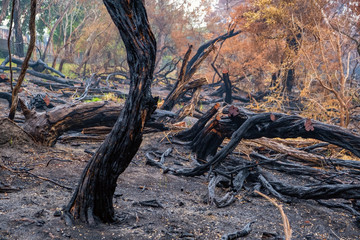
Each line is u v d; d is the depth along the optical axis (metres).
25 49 31.59
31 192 4.16
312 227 4.02
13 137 5.87
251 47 17.38
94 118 6.55
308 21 12.20
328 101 10.88
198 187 5.39
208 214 4.11
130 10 2.89
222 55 18.95
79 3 25.61
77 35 26.39
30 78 17.42
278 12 13.24
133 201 4.29
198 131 7.51
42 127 6.26
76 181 4.81
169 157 6.92
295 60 12.76
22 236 2.95
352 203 4.79
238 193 5.18
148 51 3.03
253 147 7.46
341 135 5.25
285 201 4.84
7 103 11.09
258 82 18.05
